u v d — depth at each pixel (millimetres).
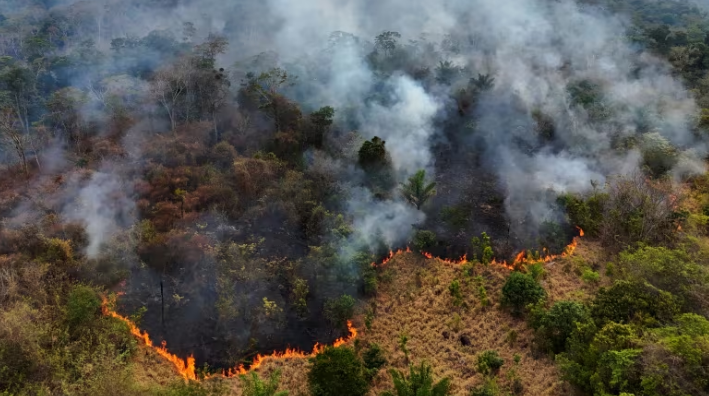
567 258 29625
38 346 20641
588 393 20031
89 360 21312
